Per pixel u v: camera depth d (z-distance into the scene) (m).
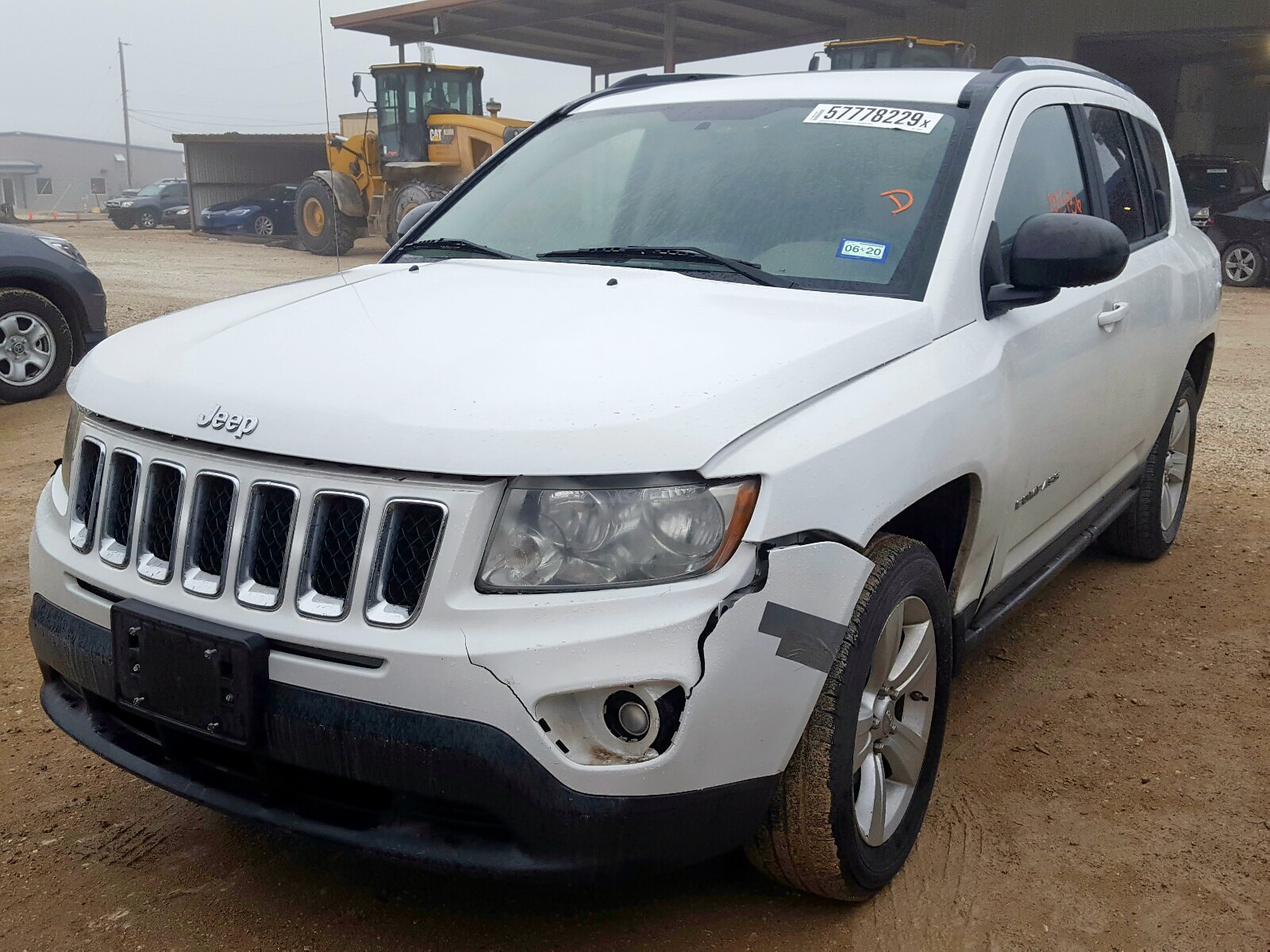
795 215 3.11
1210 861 2.84
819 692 2.30
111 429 2.50
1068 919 2.61
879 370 2.57
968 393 2.75
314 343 2.51
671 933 2.52
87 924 2.52
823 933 2.54
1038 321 3.20
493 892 2.66
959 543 2.95
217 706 2.21
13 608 4.32
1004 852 2.87
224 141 32.91
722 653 2.11
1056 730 3.53
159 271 19.25
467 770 2.05
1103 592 4.73
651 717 2.10
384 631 2.09
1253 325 13.57
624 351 2.38
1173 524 5.17
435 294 2.87
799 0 25.14
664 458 2.11
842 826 2.42
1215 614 4.49
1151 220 4.50
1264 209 17.91
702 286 2.86
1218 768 3.30
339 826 2.21
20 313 8.01
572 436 2.10
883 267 2.91
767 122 3.49
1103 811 3.07
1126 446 4.15
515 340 2.45
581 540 2.09
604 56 31.39
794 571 2.20
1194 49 28.39
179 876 2.71
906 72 3.67
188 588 2.28
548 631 2.05
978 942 2.52
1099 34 26.28
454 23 25.64
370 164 23.23
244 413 2.26
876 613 2.44
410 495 2.10
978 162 3.12
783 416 2.29
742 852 2.55
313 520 2.16
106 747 2.49
